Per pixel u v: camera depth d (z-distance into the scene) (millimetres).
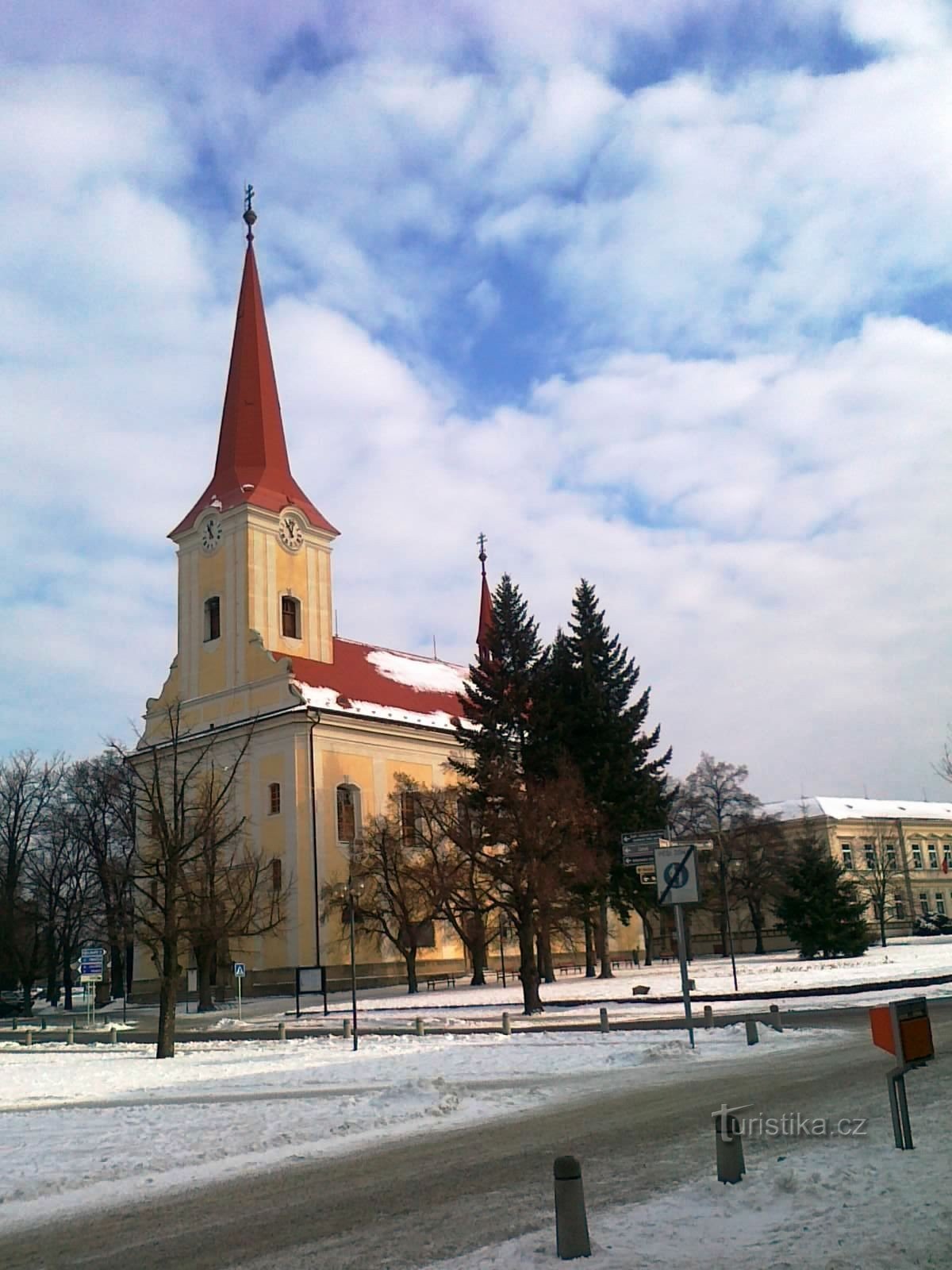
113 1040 36906
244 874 54469
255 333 72125
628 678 64500
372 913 58062
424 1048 25703
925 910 107688
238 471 69438
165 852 30641
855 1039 21688
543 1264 7504
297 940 60062
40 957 73188
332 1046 27828
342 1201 9992
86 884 71938
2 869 71438
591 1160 11133
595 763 58875
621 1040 24656
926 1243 7273
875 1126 11633
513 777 49375
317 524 71062
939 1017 24688
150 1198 10656
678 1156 11023
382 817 61906
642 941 81188
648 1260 7387
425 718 71062
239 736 64875
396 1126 14109
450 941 67750
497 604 62344
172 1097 18797
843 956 56594
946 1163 9461
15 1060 29797
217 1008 53438
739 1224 8133
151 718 71125
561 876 44625
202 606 69500
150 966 66938
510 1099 15977
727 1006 34406
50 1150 13375
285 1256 8258
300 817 61625
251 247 73500
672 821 76750
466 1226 8805
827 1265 6980
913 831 109438
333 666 70688
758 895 84000
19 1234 9508
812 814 104438
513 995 48531
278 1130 13828
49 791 73938
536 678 60250
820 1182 9062
